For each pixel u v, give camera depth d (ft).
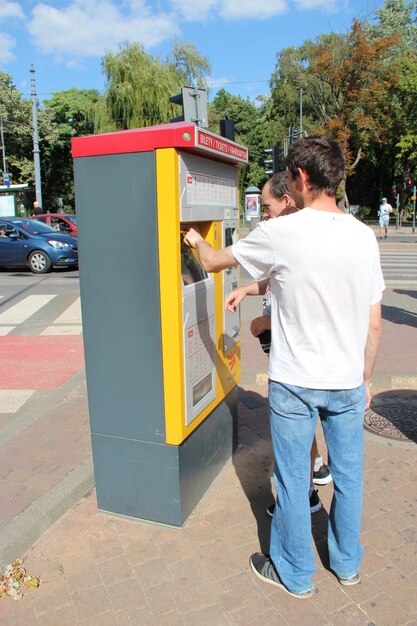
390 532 9.04
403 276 40.37
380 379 16.25
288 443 7.16
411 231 101.04
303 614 7.33
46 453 11.71
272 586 7.88
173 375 8.56
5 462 11.33
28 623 7.32
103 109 87.20
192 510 9.71
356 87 103.14
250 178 172.55
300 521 7.36
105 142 8.23
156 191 8.06
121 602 7.64
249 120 177.78
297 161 6.86
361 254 6.66
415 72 109.60
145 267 8.38
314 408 7.02
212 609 7.47
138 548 8.77
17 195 92.53
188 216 8.49
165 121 85.25
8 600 7.74
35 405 14.97
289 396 7.00
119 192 8.32
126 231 8.39
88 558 8.57
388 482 10.64
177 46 88.89
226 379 10.94
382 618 7.23
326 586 7.85
